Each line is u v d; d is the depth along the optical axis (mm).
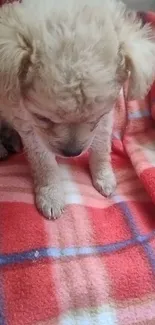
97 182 304
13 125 297
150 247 261
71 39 221
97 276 248
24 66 226
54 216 276
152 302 242
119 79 239
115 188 305
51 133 243
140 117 350
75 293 242
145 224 278
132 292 244
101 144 296
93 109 228
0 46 225
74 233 269
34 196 292
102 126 288
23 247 257
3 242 258
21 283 243
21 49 223
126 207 287
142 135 344
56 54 218
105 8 249
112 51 227
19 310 235
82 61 217
